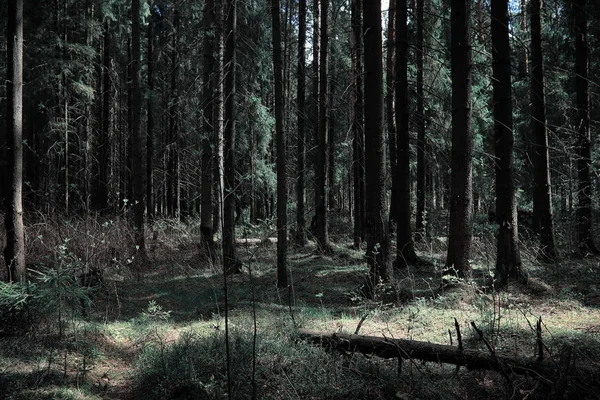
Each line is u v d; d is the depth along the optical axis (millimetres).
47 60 15070
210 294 8484
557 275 8219
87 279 7766
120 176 24109
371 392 3844
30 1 15062
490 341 4949
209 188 12352
